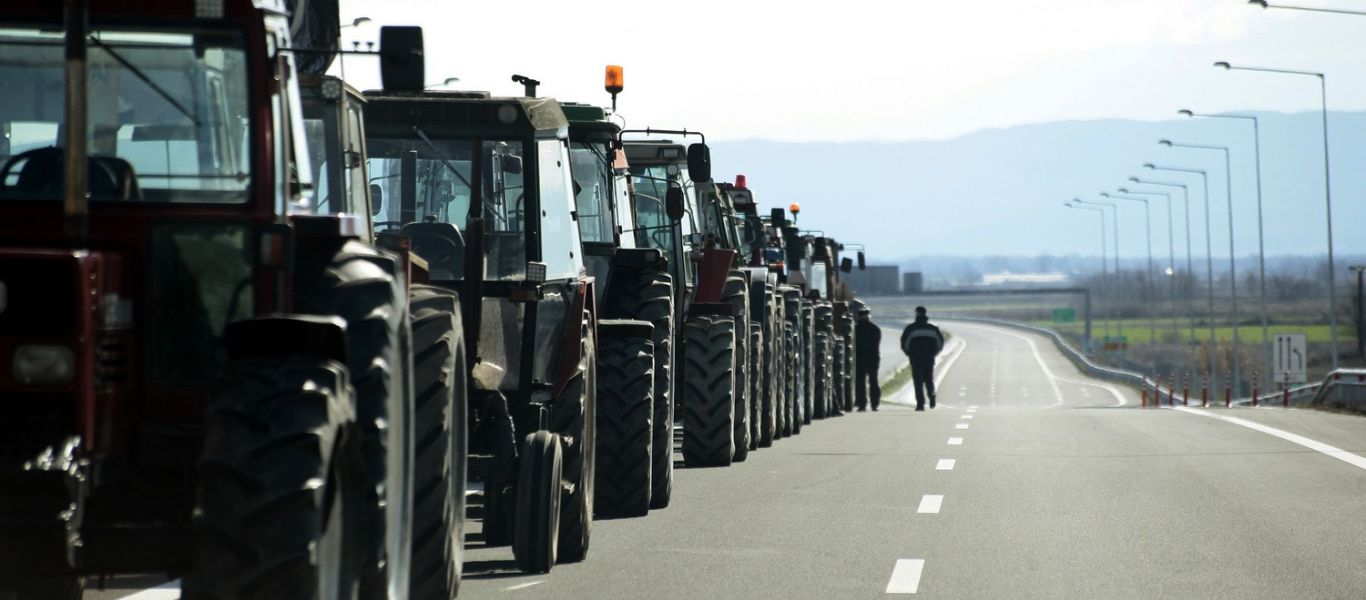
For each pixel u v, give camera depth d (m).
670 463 41.03
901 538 34.94
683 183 54.84
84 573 16.16
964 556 32.25
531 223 31.64
